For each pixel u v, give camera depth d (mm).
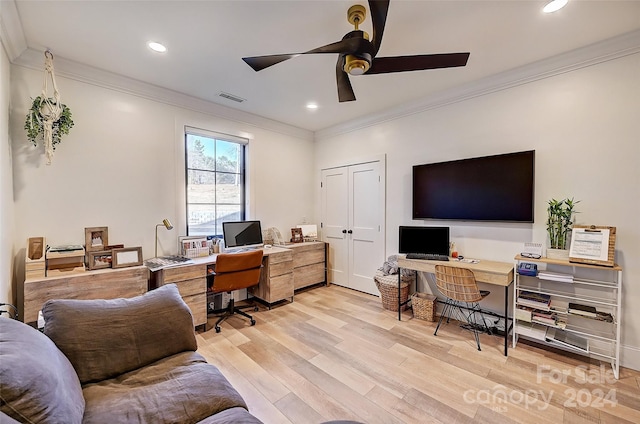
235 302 3705
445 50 2309
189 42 2207
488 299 2943
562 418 1679
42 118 2219
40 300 2070
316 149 4812
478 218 2926
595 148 2318
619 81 2213
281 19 1938
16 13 1826
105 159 2715
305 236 4453
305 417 1698
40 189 2373
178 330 1653
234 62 2508
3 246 1883
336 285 4520
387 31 2053
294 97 3301
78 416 1070
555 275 2344
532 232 2641
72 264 2389
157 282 2711
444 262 2887
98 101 2670
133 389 1312
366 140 4051
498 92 2812
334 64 2531
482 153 2928
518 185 2660
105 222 2717
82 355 1370
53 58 2381
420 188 3385
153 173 3035
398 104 3531
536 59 2473
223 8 1820
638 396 1869
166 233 3143
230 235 3545
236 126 3783
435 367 2217
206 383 1351
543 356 2371
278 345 2574
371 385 1999
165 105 3117
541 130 2570
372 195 3994
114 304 1585
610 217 2264
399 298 3143
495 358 2342
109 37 2135
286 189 4434
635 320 2176
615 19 1924
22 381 905
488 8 1817
